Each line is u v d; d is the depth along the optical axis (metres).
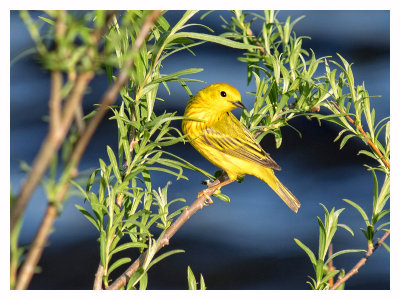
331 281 6.71
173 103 20.61
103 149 19.14
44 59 2.69
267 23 9.52
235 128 10.81
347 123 7.80
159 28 7.29
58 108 2.69
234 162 10.91
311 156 20.31
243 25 9.84
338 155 20.33
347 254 16.95
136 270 6.26
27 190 2.67
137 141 7.07
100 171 6.87
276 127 8.95
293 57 8.95
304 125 21.27
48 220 2.92
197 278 16.34
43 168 2.68
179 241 17.50
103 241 6.00
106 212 6.42
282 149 20.67
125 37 6.38
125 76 2.99
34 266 2.91
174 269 16.72
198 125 10.98
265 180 11.27
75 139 2.88
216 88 10.84
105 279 6.02
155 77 7.21
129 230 6.66
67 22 2.79
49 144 2.68
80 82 2.73
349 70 7.82
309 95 8.57
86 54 2.80
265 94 8.48
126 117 7.13
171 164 6.71
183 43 7.27
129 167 6.69
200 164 19.45
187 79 6.84
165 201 7.07
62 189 2.93
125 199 6.83
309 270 16.69
